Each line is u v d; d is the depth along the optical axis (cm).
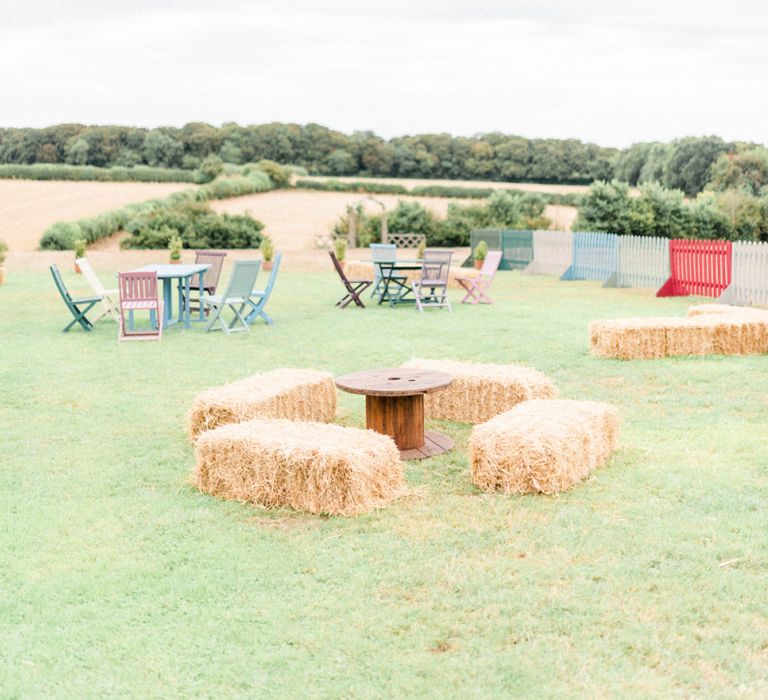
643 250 2139
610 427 614
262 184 6022
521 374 729
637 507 502
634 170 7344
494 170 8206
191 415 650
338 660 334
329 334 1280
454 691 311
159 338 1230
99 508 514
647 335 1027
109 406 804
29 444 666
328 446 504
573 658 332
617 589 392
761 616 366
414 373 670
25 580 411
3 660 338
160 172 6494
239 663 332
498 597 383
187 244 4012
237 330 1313
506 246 2941
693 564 418
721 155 6103
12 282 2319
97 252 3425
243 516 498
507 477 529
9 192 5775
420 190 6156
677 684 315
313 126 8344
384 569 418
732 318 1067
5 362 1046
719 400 800
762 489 534
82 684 320
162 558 436
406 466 596
